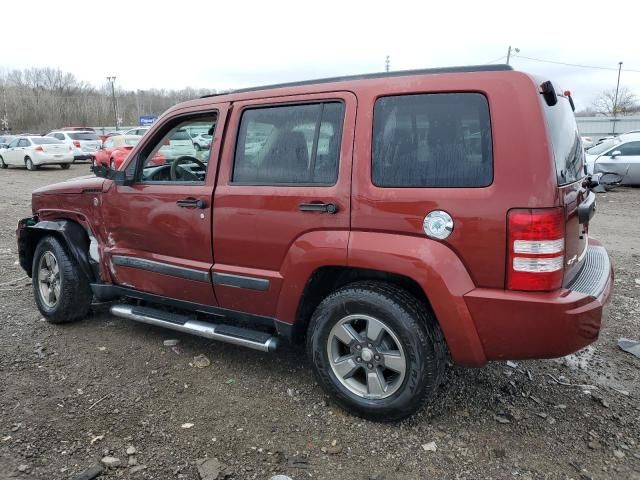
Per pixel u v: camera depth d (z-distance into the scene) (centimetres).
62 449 284
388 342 302
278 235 324
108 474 266
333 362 319
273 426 308
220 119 358
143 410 324
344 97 308
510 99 263
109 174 405
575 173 294
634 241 815
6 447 284
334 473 268
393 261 282
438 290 272
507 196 258
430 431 302
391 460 277
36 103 8362
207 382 359
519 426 306
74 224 449
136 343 422
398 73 298
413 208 279
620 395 341
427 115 282
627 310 489
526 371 372
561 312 256
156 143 399
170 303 395
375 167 292
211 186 354
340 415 318
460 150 272
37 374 368
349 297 303
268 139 336
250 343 345
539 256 255
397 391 296
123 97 9694
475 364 279
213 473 266
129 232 404
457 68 283
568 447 288
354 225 296
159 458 278
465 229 267
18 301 525
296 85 332
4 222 1001
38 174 2111
